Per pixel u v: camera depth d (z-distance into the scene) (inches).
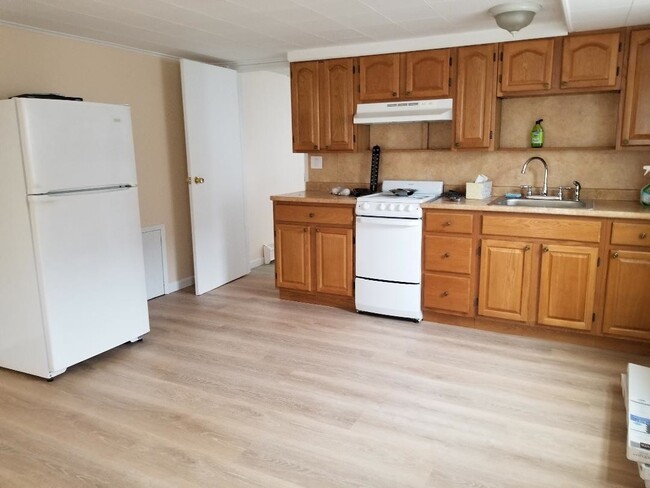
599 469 80.2
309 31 138.5
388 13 121.3
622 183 138.0
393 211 143.0
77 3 112.5
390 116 152.1
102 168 119.8
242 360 123.4
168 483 78.3
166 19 126.6
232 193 192.7
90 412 99.9
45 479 79.8
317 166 180.9
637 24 120.7
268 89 221.0
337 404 101.6
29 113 102.8
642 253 117.6
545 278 128.3
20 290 111.8
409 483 77.4
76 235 114.5
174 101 179.0
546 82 132.2
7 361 118.6
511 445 86.9
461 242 137.4
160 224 176.6
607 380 110.0
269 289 185.9
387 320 150.4
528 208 126.6
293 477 79.3
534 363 119.2
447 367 117.6
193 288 188.1
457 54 141.9
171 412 99.5
